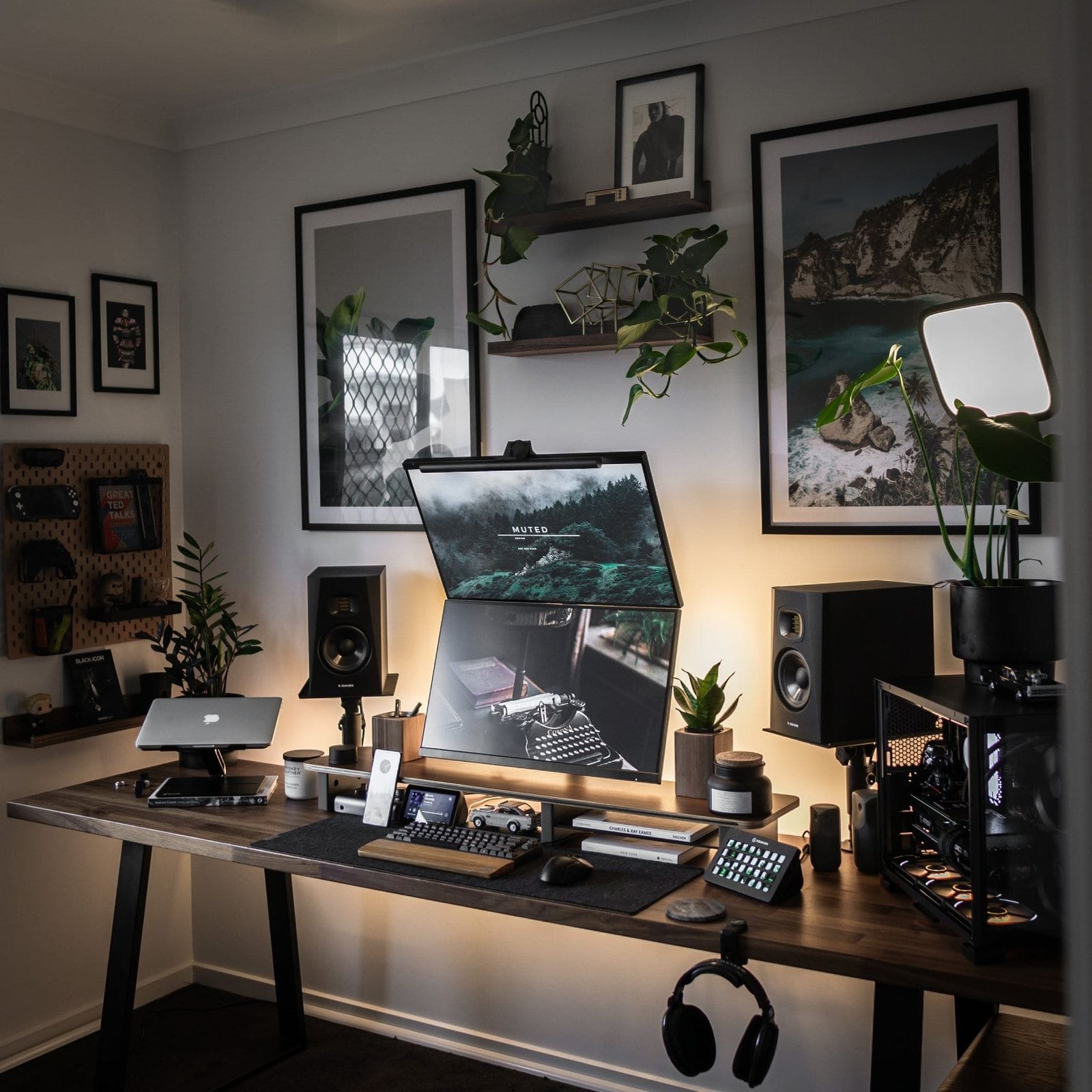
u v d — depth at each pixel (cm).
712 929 199
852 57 252
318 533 338
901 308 249
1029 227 234
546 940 303
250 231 346
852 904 211
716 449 274
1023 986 171
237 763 333
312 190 333
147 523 344
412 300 315
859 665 228
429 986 324
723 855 227
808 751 264
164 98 333
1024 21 234
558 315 278
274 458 346
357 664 298
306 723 342
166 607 346
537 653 277
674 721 281
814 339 259
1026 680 189
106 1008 288
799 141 257
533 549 276
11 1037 318
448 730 284
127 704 347
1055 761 181
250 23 278
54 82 317
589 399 291
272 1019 341
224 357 354
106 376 340
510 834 259
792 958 191
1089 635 34
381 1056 318
